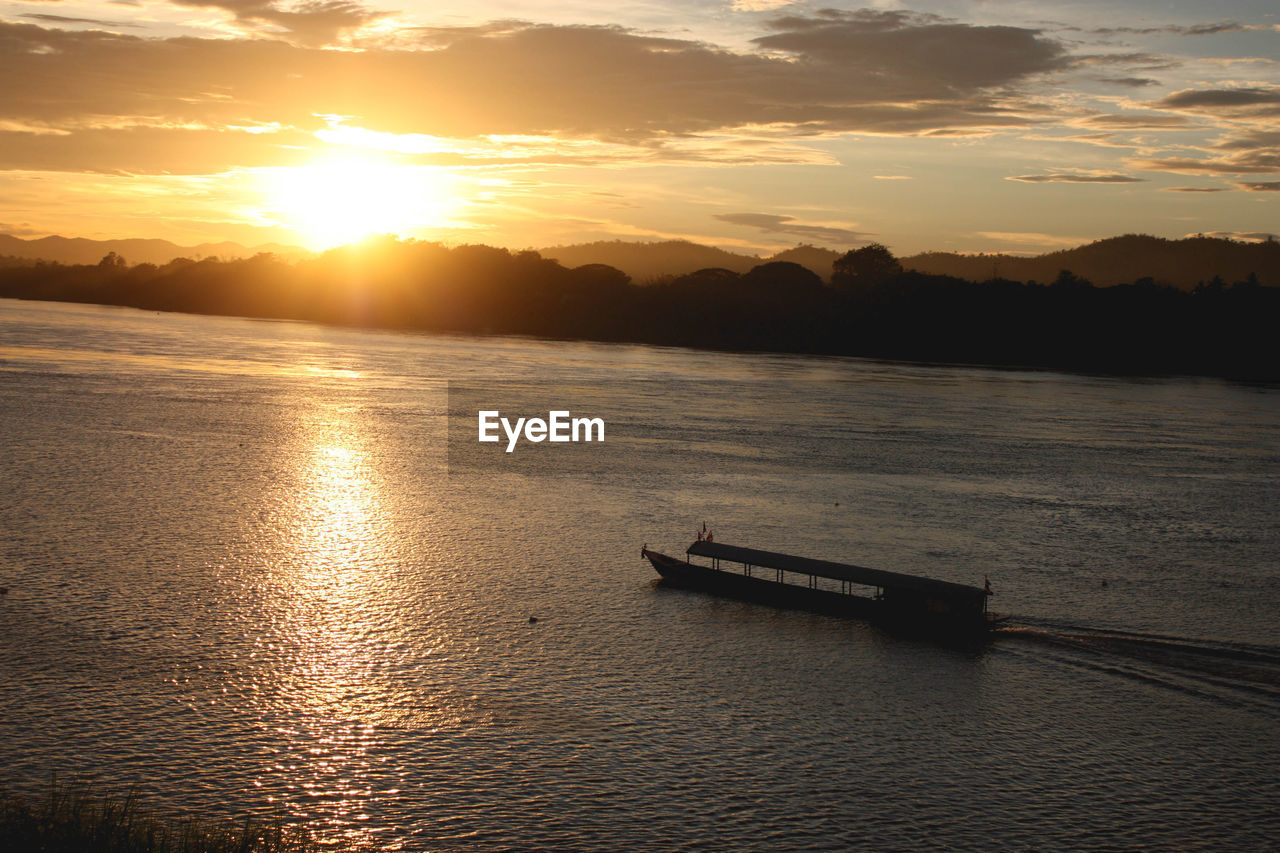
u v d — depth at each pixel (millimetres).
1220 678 34281
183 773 26828
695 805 26281
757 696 32531
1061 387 145375
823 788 27219
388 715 30484
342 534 48750
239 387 102625
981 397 124625
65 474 57906
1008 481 67312
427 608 39281
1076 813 26281
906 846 24797
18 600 37531
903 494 62062
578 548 48219
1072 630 38438
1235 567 47281
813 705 31969
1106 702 32438
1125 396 133500
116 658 33281
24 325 176250
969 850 24703
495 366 142750
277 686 31938
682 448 76312
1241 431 97375
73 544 44688
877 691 33031
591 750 28859
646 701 32000
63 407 82375
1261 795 27266
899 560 47406
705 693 32688
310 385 107500
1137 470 72812
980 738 30016
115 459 62812
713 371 150125
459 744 28938
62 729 28562
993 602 41500
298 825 24828
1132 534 53406
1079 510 58969
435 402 97500
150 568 42094
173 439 70812
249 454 66938
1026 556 48500
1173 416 109750
